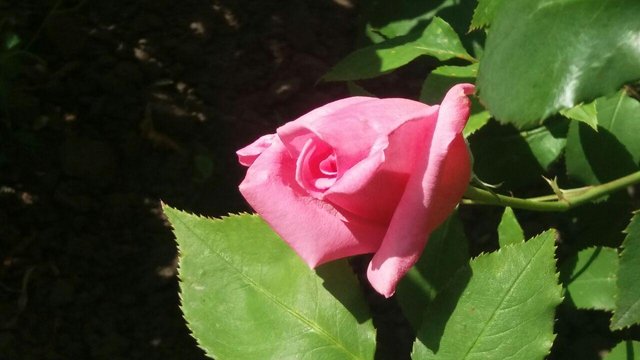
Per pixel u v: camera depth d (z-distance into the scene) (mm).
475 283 234
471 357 232
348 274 248
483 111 304
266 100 596
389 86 578
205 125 594
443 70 323
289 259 248
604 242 368
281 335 243
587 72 223
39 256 564
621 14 221
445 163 219
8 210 577
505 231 291
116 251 562
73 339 540
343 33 616
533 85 228
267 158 234
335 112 217
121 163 589
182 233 248
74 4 650
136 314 544
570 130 352
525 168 362
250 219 250
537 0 231
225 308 244
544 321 228
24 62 623
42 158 590
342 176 214
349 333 244
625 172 349
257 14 631
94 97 612
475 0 377
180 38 627
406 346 511
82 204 575
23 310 547
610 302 345
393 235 221
